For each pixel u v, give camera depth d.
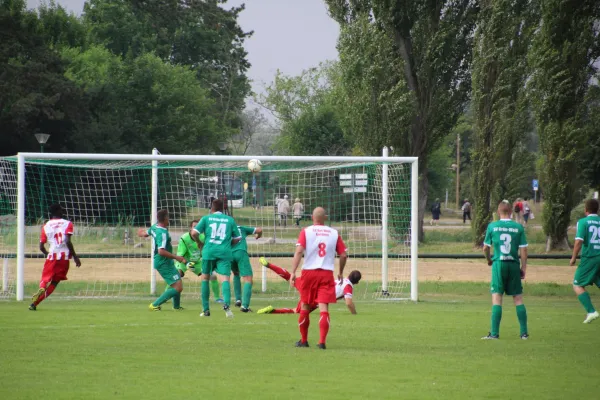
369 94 71.94
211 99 129.88
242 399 13.51
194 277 45.00
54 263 28.62
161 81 119.25
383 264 36.50
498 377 15.83
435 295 37.66
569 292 38.75
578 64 62.78
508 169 67.88
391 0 71.44
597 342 21.12
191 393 13.97
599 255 25.53
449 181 164.38
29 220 54.50
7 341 20.27
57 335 21.50
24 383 14.74
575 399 13.83
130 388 14.36
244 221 57.16
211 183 53.19
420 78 73.12
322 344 19.47
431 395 14.05
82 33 127.25
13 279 40.78
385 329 23.75
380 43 71.81
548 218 63.62
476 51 68.19
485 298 36.38
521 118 67.75
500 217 22.06
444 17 72.69
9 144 96.38
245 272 28.50
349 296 28.20
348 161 34.56
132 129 108.75
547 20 62.97
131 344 19.84
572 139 62.56
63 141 98.38
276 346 19.80
